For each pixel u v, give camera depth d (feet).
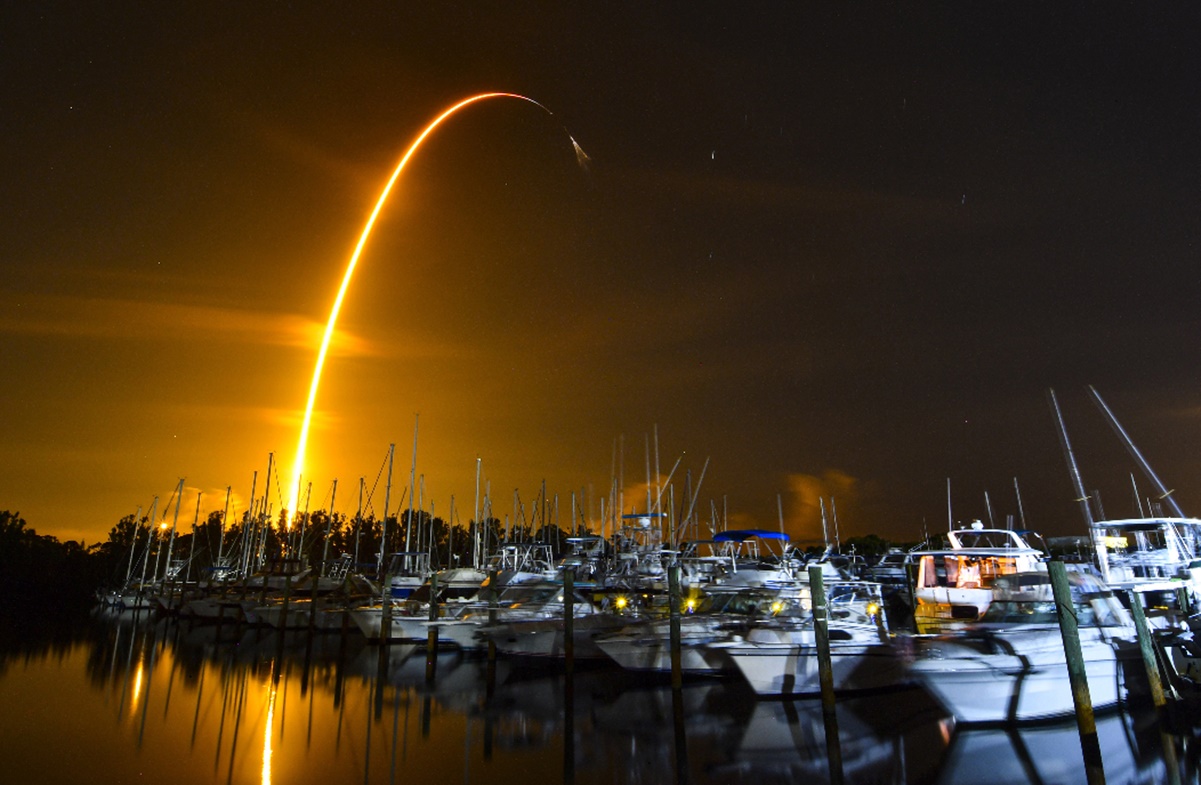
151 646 113.70
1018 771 46.37
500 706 67.97
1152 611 63.46
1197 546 73.92
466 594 112.68
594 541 141.69
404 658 98.43
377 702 70.59
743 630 65.00
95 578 286.46
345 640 107.76
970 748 50.57
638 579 112.06
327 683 80.64
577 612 92.48
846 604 67.00
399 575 151.23
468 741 56.39
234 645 114.11
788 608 68.54
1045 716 54.75
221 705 69.87
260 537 214.90
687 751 52.13
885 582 126.72
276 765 50.93
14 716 65.46
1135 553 75.97
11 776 48.29
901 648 58.08
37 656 103.14
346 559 175.11
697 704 65.21
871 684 63.10
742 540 101.30
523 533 190.39
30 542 294.46
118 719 64.44
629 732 57.67
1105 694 57.00
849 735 54.24
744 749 52.08
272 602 139.54
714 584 86.94
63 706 69.77
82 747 55.36
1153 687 51.78
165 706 69.56
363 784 46.80
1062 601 44.32
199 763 51.39
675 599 61.57
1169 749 49.11
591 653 84.94
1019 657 54.39
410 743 56.18
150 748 55.16
